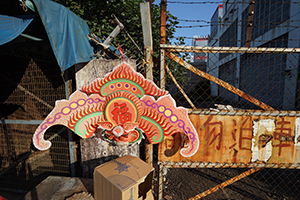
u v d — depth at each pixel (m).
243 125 1.97
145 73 2.06
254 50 1.81
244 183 3.01
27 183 2.94
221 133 1.99
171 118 1.98
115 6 4.53
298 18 7.32
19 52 2.73
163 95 1.96
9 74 2.82
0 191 2.96
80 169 2.78
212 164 2.02
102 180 1.75
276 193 2.71
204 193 2.22
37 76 2.74
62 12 1.89
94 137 2.39
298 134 1.93
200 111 1.97
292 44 7.67
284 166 1.99
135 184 1.64
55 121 2.04
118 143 2.14
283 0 8.27
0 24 1.83
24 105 2.88
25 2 1.66
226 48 1.83
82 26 2.29
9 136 2.98
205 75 1.94
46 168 2.90
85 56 2.17
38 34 2.74
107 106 2.05
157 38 5.30
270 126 1.95
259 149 1.98
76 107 2.06
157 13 5.04
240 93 2.01
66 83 2.55
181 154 1.98
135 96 2.01
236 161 2.02
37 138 2.01
